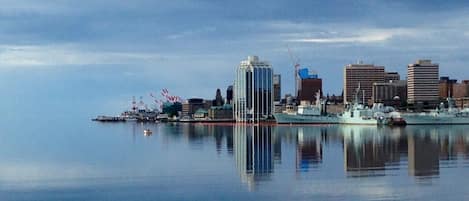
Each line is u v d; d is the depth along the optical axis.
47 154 141.62
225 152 143.75
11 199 75.00
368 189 77.88
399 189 77.56
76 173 98.88
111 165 111.50
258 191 77.62
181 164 111.81
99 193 78.12
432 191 75.94
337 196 73.50
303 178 88.75
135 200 73.25
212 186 82.06
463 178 86.75
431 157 122.00
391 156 125.44
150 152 145.50
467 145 162.25
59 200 73.75
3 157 133.12
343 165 106.44
